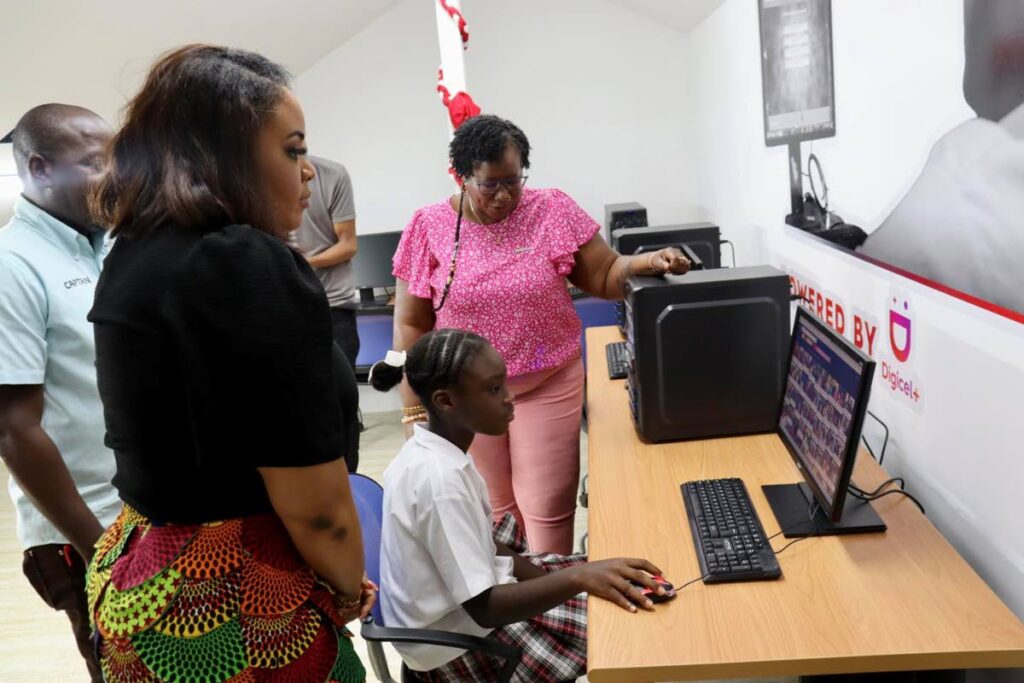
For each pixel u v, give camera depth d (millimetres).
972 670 1589
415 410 2092
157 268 878
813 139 2270
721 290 1857
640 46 4840
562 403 2113
